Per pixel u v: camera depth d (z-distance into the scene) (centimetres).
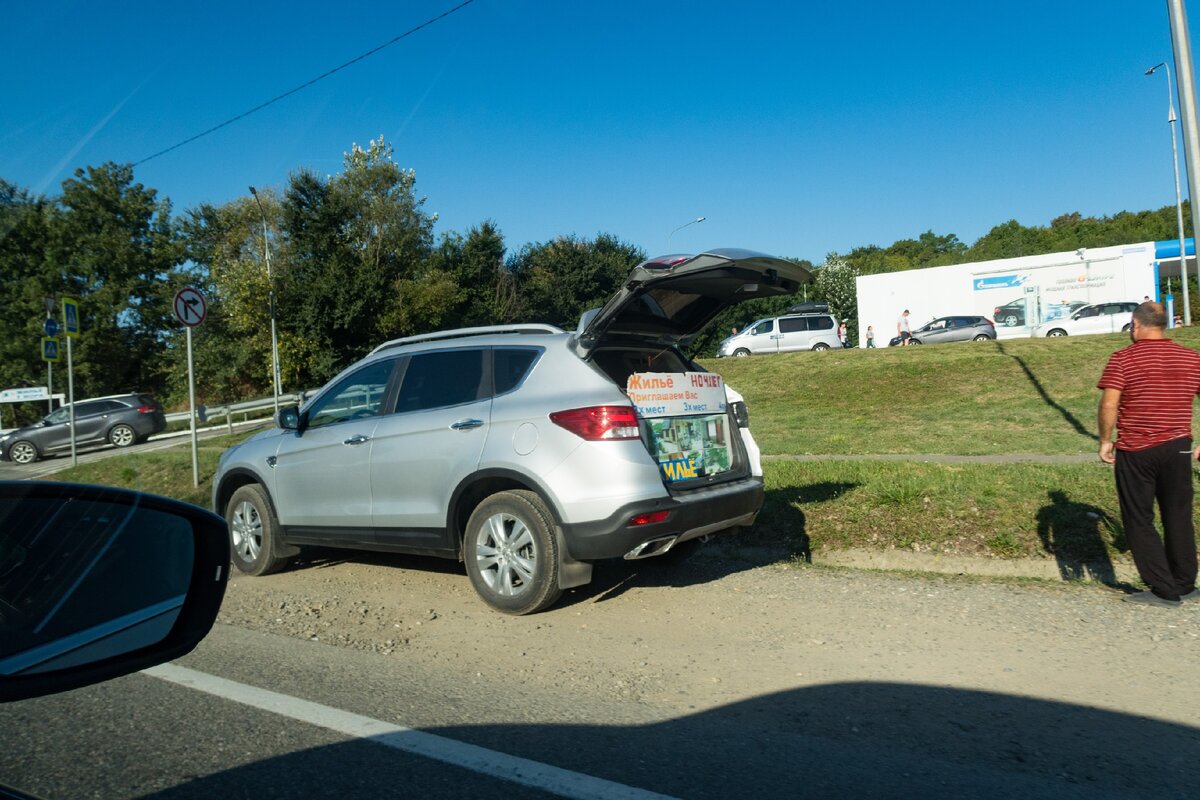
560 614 564
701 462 578
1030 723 376
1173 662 444
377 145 4131
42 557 208
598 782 321
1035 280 3703
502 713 396
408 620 562
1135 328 548
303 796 312
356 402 653
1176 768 329
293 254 3775
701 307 630
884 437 1420
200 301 1222
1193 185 773
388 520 611
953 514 710
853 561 690
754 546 723
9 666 194
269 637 530
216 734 371
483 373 585
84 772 332
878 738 363
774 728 375
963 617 530
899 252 11075
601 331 555
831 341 3534
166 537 233
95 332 1063
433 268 4288
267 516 696
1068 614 529
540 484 527
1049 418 1531
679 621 542
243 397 3775
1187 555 532
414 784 321
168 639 228
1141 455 532
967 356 2288
